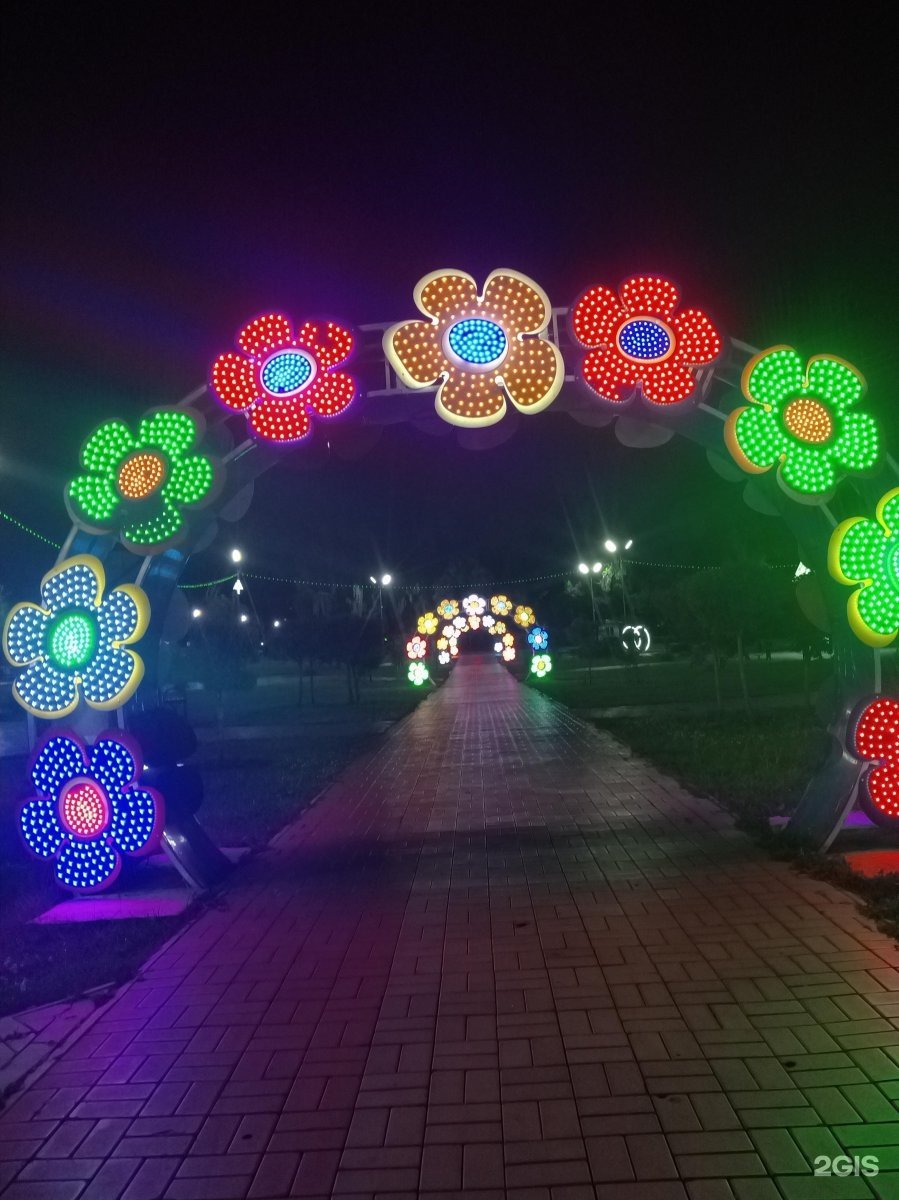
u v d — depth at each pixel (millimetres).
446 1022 4348
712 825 8070
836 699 7047
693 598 16016
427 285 6336
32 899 7020
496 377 6289
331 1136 3416
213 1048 4215
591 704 21938
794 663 31125
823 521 6762
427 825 8930
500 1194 3012
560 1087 3668
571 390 6590
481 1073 3824
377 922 5941
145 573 6910
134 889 7055
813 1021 4109
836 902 5742
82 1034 4441
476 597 34438
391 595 45156
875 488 6641
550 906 6051
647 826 8234
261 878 7219
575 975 4828
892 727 6535
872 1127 3268
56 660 6570
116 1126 3574
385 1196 3037
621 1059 3867
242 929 5949
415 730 18906
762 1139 3227
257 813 9867
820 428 6371
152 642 7242
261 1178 3182
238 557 32594
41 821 6805
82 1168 3301
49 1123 3619
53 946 5805
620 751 13547
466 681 39219
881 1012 4160
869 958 4797
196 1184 3166
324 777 12516
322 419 6453
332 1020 4453
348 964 5207
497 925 5730
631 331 6363
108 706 6586
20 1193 3168
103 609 6582
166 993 4914
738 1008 4289
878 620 6426
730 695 21875
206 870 7086
